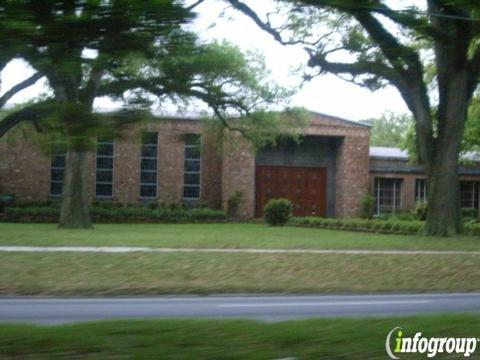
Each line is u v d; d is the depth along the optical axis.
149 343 6.58
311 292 15.24
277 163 44.69
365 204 43.34
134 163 41.88
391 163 45.56
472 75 24.25
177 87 6.73
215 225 37.25
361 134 44.06
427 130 25.14
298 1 6.32
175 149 42.44
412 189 45.97
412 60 7.63
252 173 42.50
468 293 15.30
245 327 7.45
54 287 14.57
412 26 6.52
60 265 16.44
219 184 43.34
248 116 29.97
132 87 6.53
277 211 37.25
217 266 17.00
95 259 17.08
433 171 25.30
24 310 11.60
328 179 45.44
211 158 43.25
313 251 19.72
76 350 6.30
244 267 17.05
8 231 25.92
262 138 33.06
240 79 26.16
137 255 17.70
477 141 36.19
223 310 11.68
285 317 10.68
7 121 12.52
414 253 19.66
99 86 6.38
